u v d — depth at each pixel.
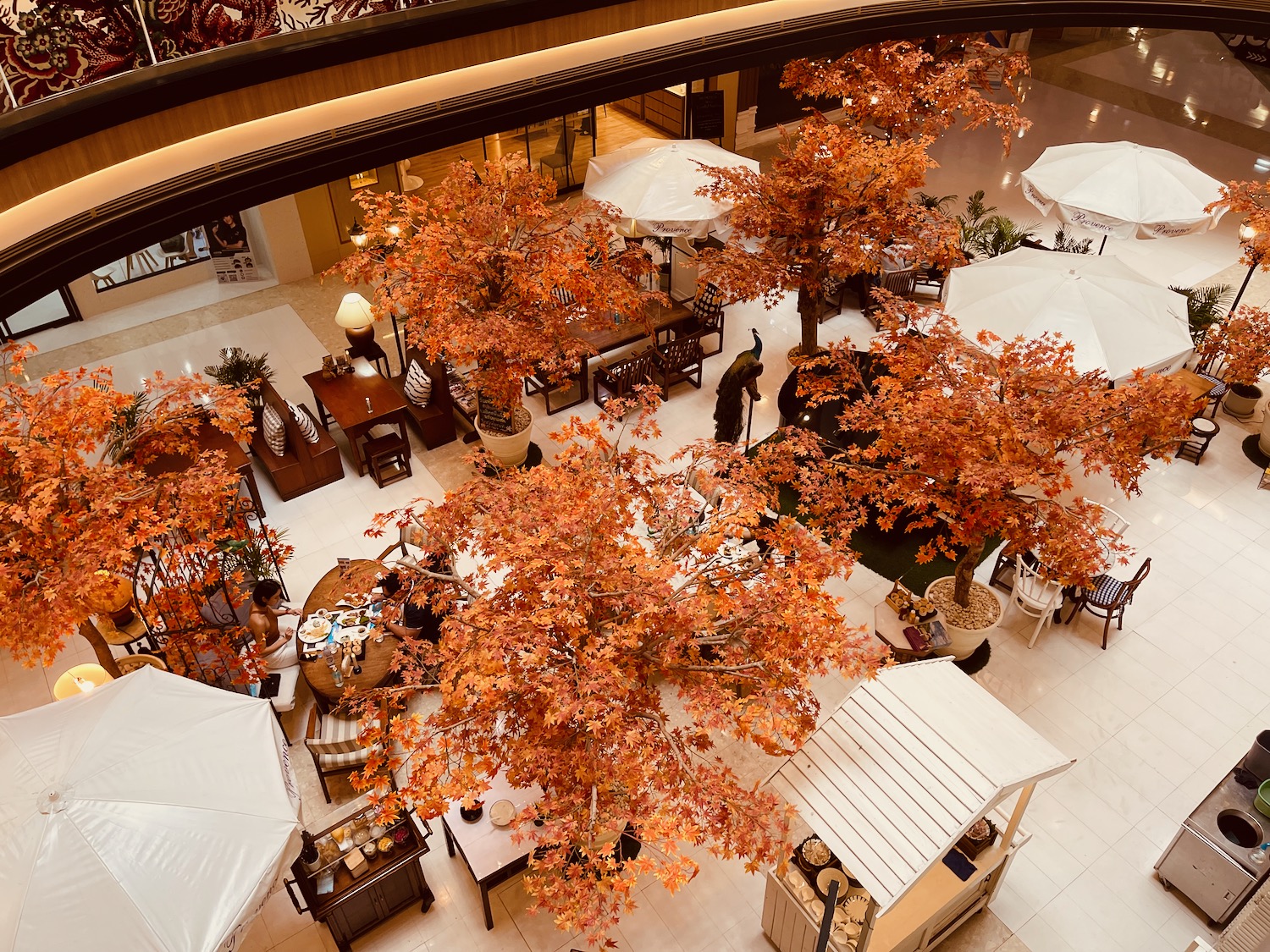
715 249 12.30
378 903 7.45
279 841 6.16
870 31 13.29
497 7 9.08
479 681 6.04
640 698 6.82
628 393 12.76
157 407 8.83
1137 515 11.30
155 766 6.23
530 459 12.20
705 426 12.70
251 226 15.50
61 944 5.38
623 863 6.05
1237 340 11.33
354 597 7.71
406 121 9.01
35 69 6.71
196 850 5.89
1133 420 8.13
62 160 6.94
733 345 14.12
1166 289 11.26
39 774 6.04
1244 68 23.30
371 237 10.79
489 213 10.73
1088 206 13.17
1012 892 7.88
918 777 6.57
